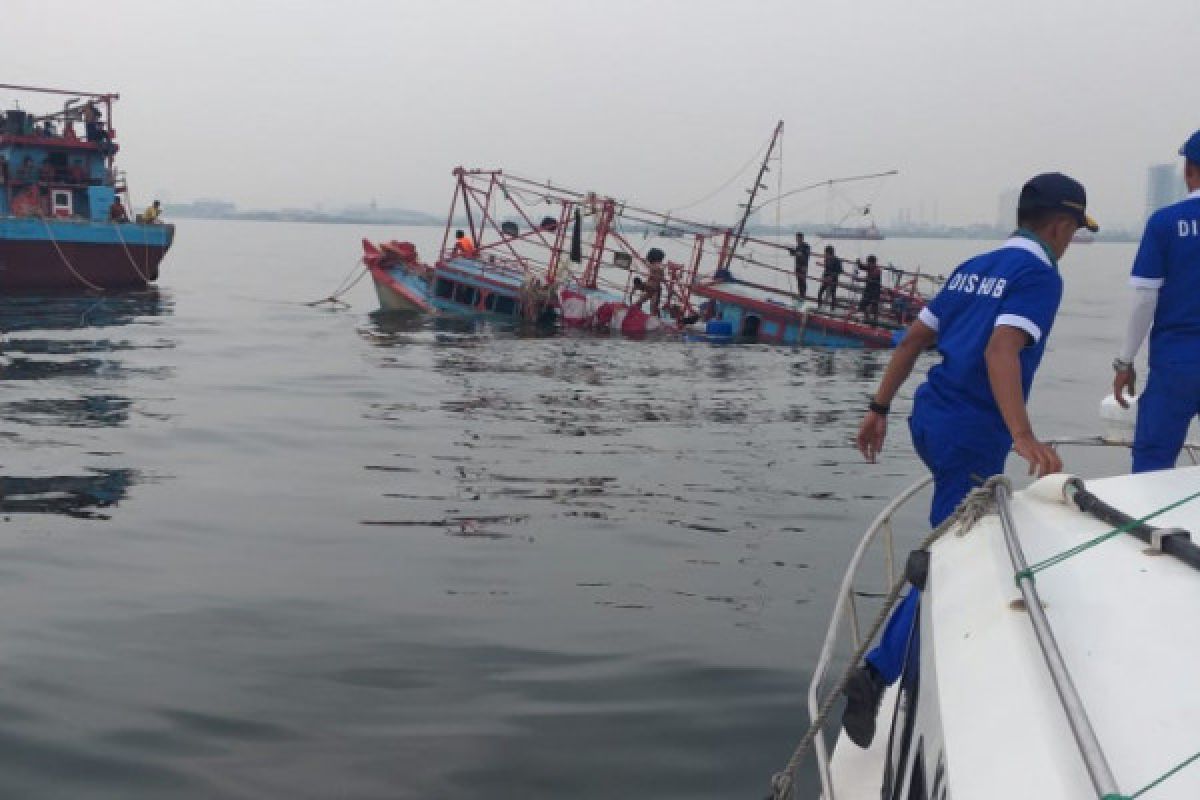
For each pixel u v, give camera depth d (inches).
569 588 281.0
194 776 177.8
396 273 1178.6
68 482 384.2
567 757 186.1
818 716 127.3
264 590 274.5
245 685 214.7
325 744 189.9
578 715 203.2
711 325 994.7
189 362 726.5
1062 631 90.0
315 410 552.1
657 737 194.4
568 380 694.5
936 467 135.7
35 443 448.1
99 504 355.3
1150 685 81.2
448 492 383.9
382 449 457.7
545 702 209.0
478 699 209.9
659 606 267.7
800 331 985.5
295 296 1402.6
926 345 145.6
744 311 1003.3
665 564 303.6
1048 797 71.0
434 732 195.2
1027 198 133.4
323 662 227.8
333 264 2422.5
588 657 232.8
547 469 425.4
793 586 285.9
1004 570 103.3
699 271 1143.6
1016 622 93.6
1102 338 1121.4
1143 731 75.9
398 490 385.1
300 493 378.0
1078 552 99.3
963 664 92.7
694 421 549.6
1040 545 108.0
